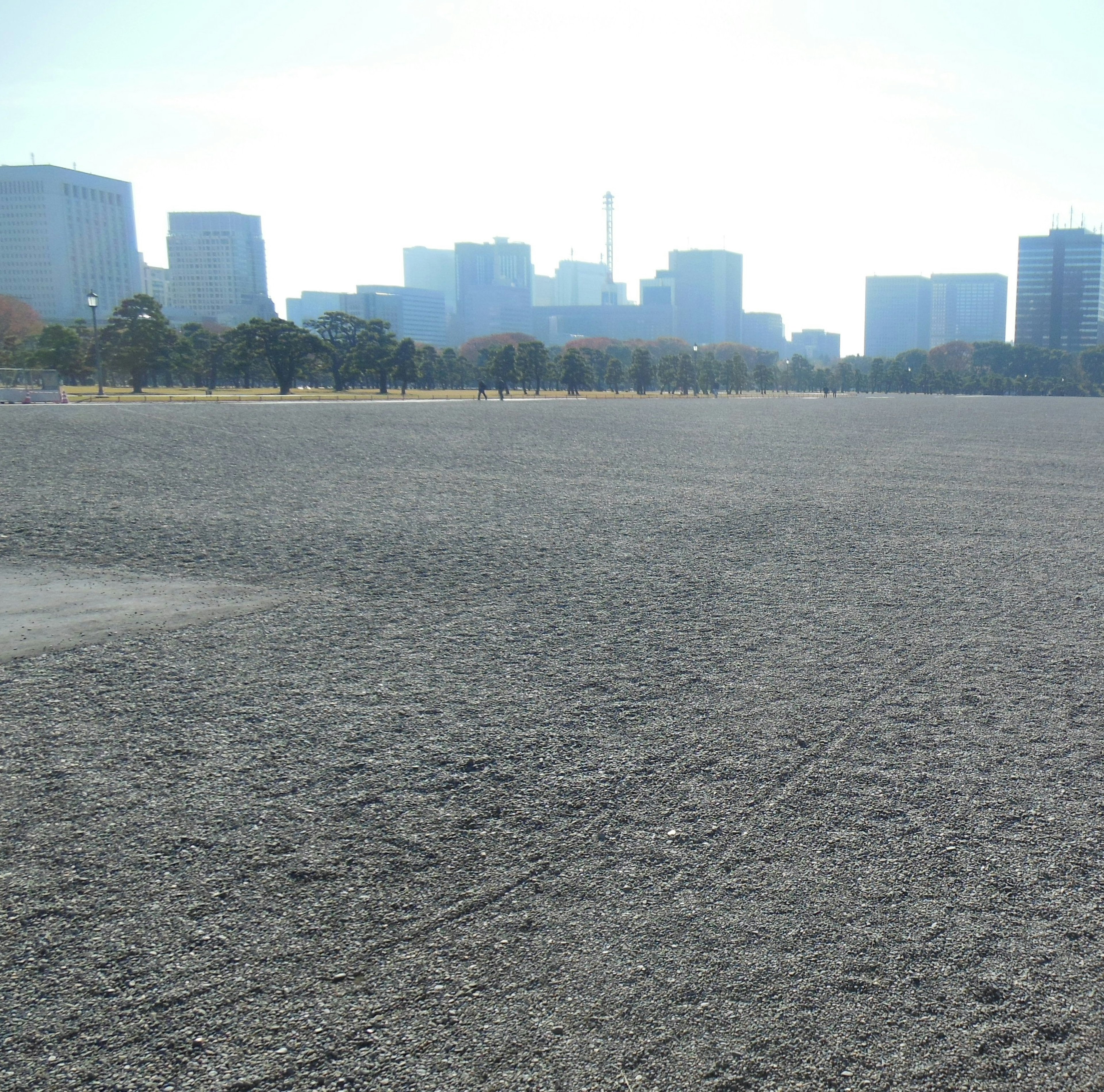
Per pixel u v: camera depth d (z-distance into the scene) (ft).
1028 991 9.86
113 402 178.91
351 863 12.25
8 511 42.98
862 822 13.55
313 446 81.66
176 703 18.34
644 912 11.15
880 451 91.45
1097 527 43.39
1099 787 14.85
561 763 15.56
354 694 18.97
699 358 579.89
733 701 18.69
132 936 10.61
